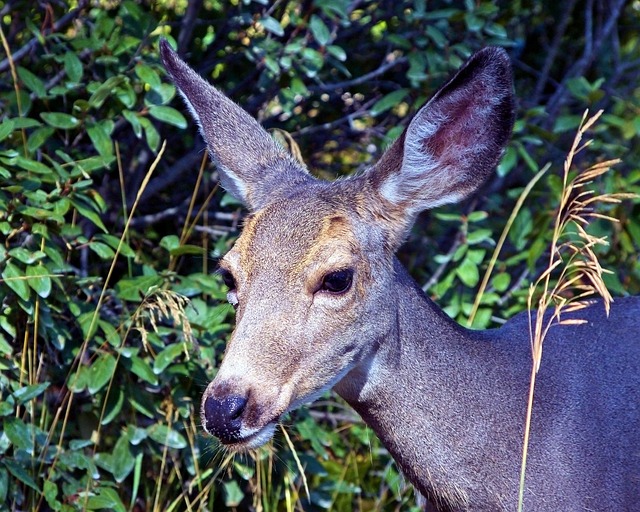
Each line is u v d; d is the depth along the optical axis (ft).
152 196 29.68
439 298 27.09
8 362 22.72
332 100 30.83
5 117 24.16
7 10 26.55
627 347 20.26
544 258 28.76
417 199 19.89
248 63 29.58
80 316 23.38
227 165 21.59
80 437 24.18
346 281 18.76
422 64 27.30
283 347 18.39
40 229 22.58
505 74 19.25
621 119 28.04
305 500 25.54
